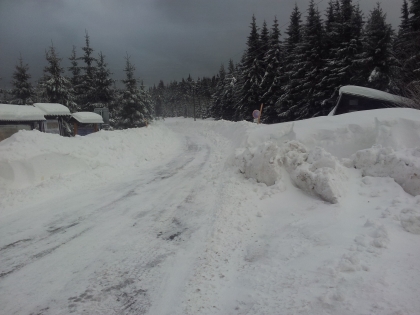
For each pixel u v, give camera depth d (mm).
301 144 6312
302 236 3840
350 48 23406
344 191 4816
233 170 7445
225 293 2945
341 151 6348
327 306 2381
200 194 6430
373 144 6066
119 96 27391
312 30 26688
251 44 34625
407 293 2393
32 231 4617
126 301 2867
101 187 7328
